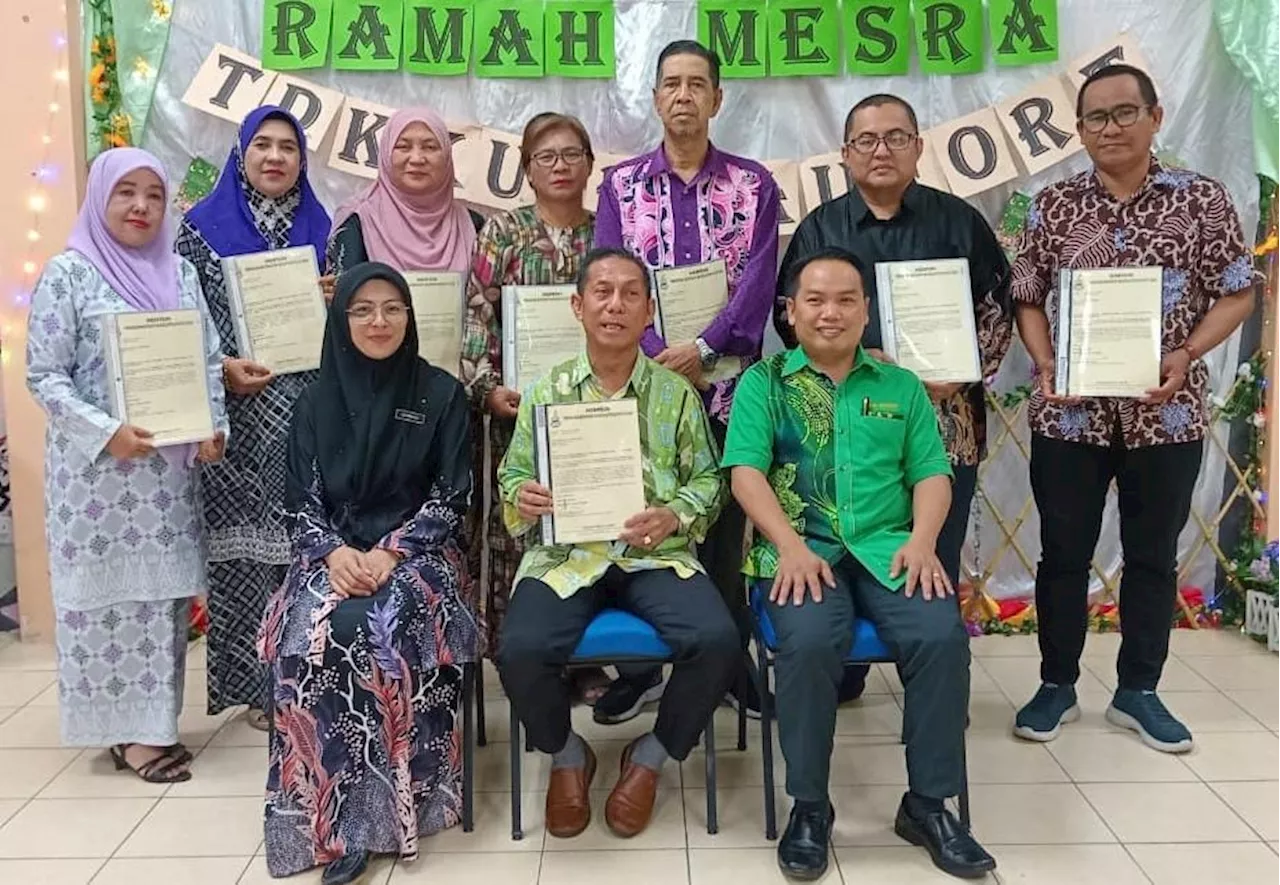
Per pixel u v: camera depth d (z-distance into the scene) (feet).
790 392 7.50
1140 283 8.05
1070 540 8.70
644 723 9.17
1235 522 11.40
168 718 8.12
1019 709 9.39
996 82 10.72
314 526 7.24
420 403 7.50
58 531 7.84
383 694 6.76
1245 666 10.26
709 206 8.47
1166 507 8.46
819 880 6.72
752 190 8.54
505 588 8.82
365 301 7.16
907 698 6.89
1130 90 7.93
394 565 7.14
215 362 8.17
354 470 7.32
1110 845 7.11
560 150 8.34
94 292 7.75
